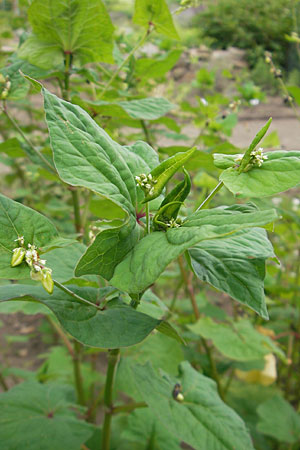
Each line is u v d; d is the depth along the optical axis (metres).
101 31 0.39
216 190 0.25
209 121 0.68
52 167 0.43
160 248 0.21
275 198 0.92
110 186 0.23
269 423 0.56
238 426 0.32
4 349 0.88
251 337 0.52
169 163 0.23
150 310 0.36
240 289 0.24
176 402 0.32
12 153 0.49
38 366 0.86
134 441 0.51
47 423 0.37
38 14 0.38
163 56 0.51
